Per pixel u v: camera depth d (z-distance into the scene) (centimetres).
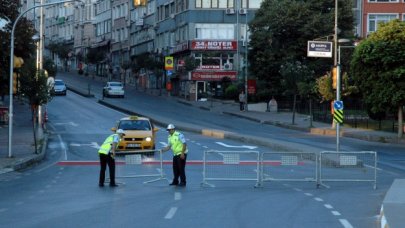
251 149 3616
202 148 3656
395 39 4272
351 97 6538
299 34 7100
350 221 1436
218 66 8388
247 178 2302
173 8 9362
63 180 2317
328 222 1420
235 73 8375
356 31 7969
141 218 1465
